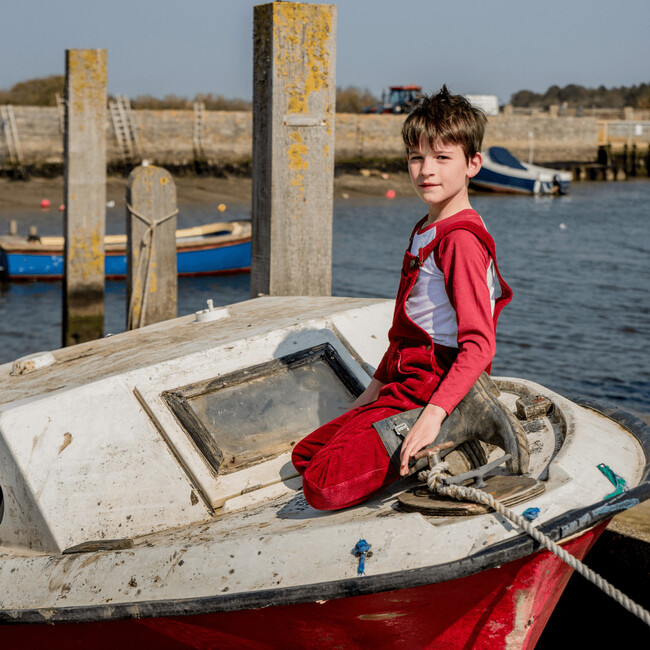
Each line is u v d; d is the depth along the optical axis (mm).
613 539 4391
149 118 41938
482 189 45750
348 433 2914
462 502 2711
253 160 5918
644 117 64312
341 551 2691
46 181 38000
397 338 3012
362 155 47688
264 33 5656
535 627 2947
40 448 3305
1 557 3279
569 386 11195
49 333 13820
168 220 8414
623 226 30438
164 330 4609
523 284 18297
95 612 2912
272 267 5801
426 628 2852
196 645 3031
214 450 3445
